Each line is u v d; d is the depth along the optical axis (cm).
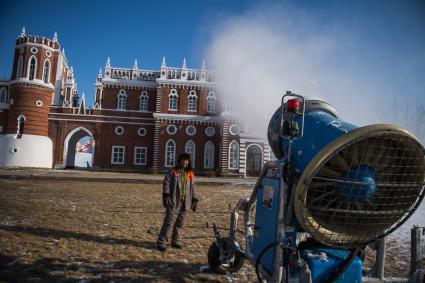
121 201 1372
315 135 386
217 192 1914
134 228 870
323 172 358
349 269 374
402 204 386
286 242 368
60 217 970
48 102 4319
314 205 359
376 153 360
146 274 537
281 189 375
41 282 486
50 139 4322
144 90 4653
